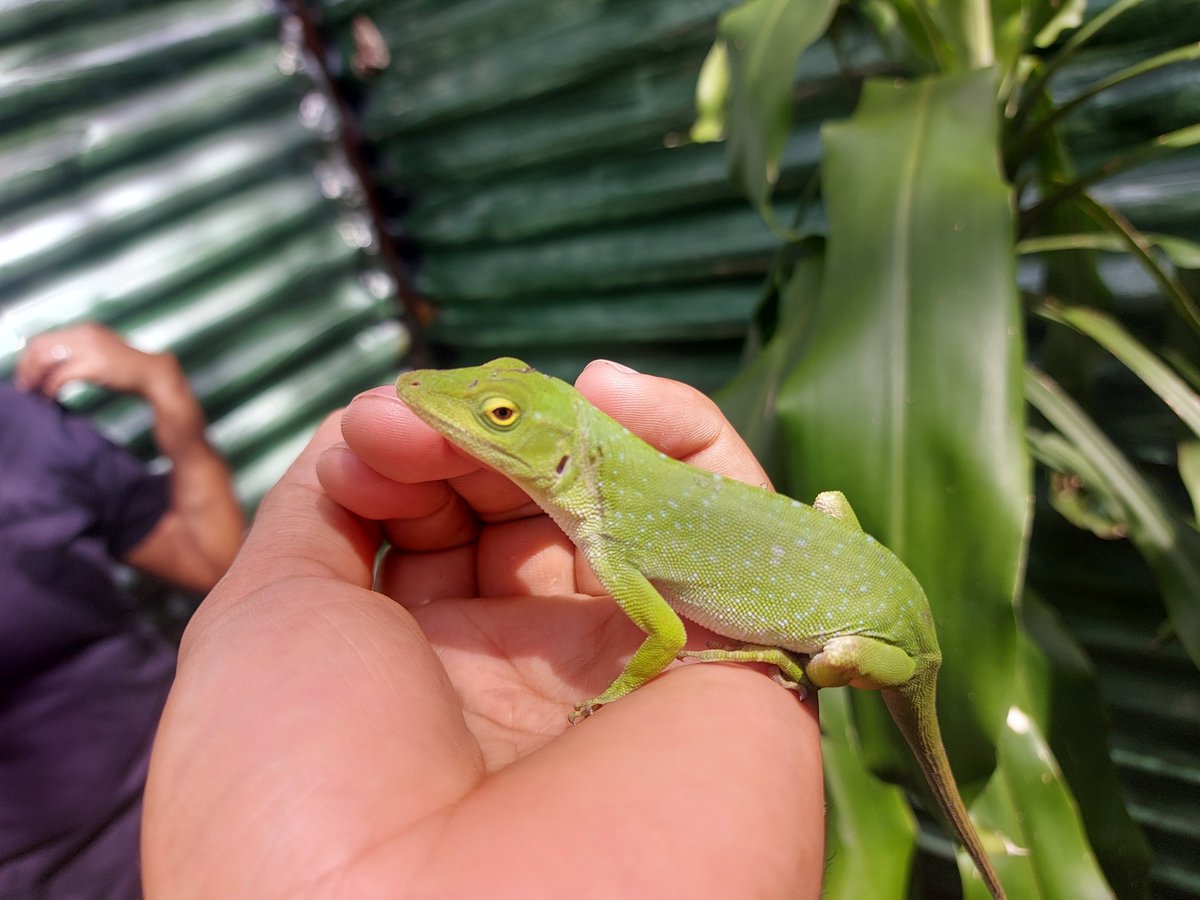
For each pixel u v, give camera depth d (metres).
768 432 0.17
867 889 0.17
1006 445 0.13
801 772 0.12
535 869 0.09
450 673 0.15
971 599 0.13
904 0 0.18
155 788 0.10
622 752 0.11
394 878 0.09
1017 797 0.16
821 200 0.25
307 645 0.11
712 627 0.14
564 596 0.17
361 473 0.14
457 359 0.38
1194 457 0.17
